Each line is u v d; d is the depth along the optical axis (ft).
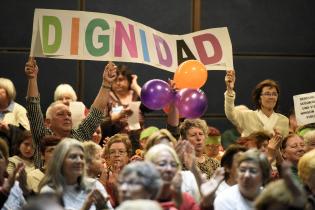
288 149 26.61
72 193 21.76
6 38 36.45
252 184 21.22
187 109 26.50
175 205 19.71
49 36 28.14
